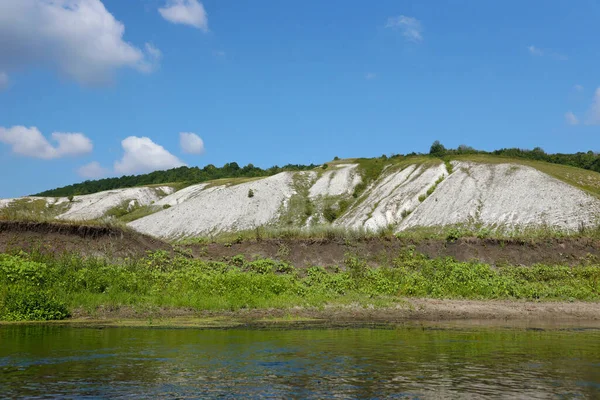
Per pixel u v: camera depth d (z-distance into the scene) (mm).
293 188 117438
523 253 36688
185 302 22531
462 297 27375
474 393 9914
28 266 23266
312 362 12484
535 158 131500
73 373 11133
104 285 23516
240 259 33312
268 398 9469
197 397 9500
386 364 12367
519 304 26203
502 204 82688
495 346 15062
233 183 137375
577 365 12492
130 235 32688
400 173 113375
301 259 34750
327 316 21719
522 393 9961
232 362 12375
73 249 29469
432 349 14406
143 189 152125
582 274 32969
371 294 26672
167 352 13484
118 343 14727
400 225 88938
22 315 19469
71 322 19031
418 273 31047
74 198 146750
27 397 9328
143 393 9695
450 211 86062
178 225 101312
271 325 18891
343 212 107312
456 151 136750
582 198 75938
